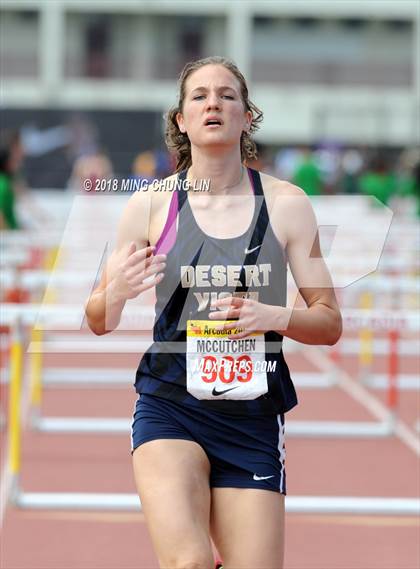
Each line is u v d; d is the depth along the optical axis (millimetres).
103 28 111250
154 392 8617
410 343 31906
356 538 14180
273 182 8781
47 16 108562
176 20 111938
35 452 18609
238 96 8664
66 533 14203
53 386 25031
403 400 23969
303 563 13117
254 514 8219
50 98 108375
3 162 29297
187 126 8695
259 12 111062
